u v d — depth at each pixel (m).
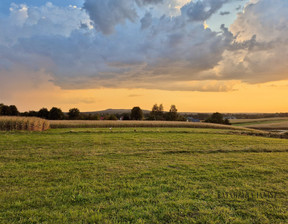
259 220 4.12
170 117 92.38
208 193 5.39
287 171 7.68
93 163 8.45
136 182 6.21
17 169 7.38
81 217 4.10
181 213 4.31
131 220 4.06
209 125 40.03
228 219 4.11
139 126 36.50
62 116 81.19
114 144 13.55
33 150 10.94
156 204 4.72
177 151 11.34
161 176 6.84
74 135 18.55
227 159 9.52
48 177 6.59
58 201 4.83
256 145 14.01
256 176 6.97
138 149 11.80
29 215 4.16
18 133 18.95
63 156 9.70
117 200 4.93
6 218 4.04
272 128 64.25
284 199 5.09
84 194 5.23
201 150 11.72
